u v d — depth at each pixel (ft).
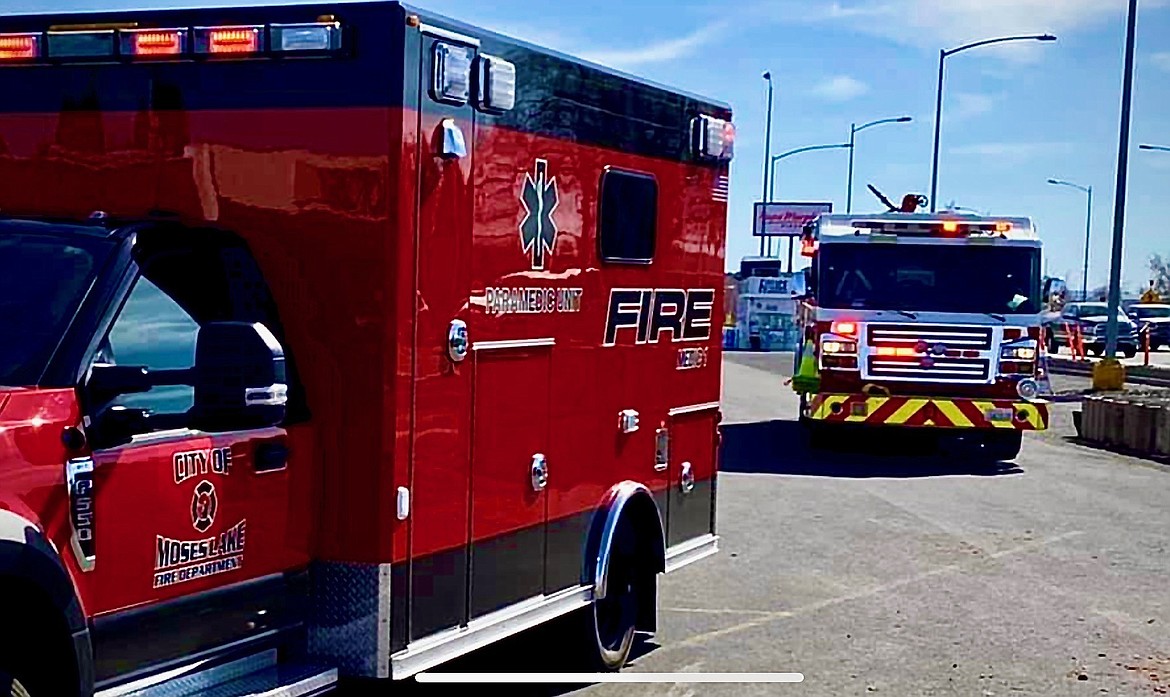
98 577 14.12
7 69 18.83
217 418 15.26
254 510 16.35
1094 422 67.31
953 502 46.14
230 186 18.06
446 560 18.89
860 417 55.62
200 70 18.07
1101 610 30.42
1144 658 26.35
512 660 23.89
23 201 18.84
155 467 14.79
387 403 17.48
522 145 20.33
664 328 25.45
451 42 18.44
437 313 18.39
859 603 30.73
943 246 55.77
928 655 26.30
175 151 18.24
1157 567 35.47
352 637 17.63
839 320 55.72
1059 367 130.11
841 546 37.68
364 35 17.46
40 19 18.43
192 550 15.35
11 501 13.10
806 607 30.27
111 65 18.38
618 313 23.61
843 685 24.11
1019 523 42.01
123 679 14.58
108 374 14.35
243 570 16.22
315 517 17.69
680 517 26.55
